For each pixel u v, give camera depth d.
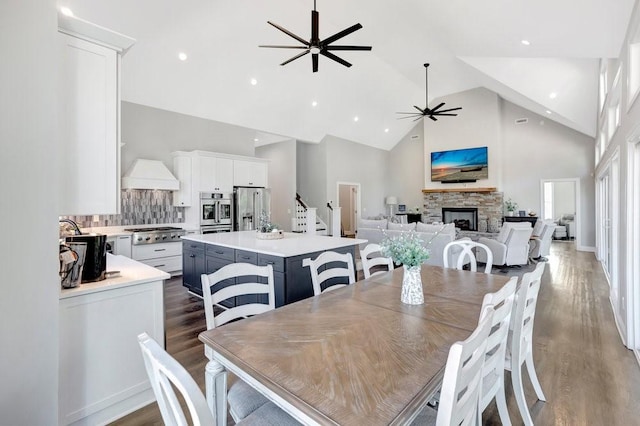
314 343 1.30
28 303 1.48
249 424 1.21
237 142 7.00
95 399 1.82
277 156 9.32
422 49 6.03
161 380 0.81
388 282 2.26
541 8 2.87
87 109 1.78
